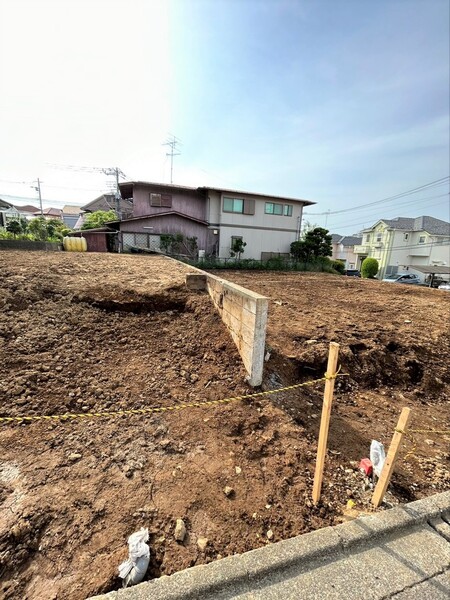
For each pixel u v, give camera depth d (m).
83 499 1.60
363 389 3.20
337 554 1.42
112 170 18.91
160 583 1.22
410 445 2.37
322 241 18.64
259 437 2.20
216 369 2.96
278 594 1.23
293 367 3.19
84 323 3.53
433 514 1.64
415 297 7.97
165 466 1.87
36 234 17.05
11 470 1.75
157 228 16.42
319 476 1.67
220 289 3.70
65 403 2.34
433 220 29.88
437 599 1.24
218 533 1.50
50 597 1.20
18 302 3.68
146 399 2.49
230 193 17.28
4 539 1.37
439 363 3.76
